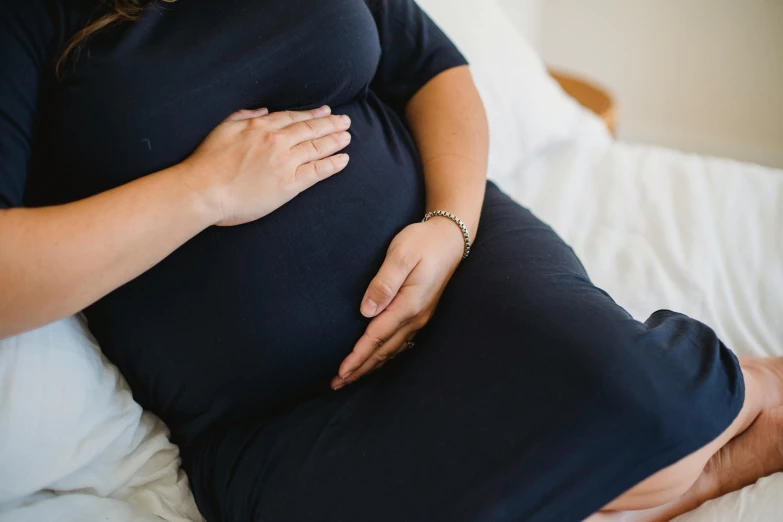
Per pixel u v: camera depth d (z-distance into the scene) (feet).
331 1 2.40
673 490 2.10
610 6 7.17
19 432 1.96
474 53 4.26
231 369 2.28
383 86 3.00
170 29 2.24
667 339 2.10
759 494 2.28
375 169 2.48
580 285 2.32
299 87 2.40
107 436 2.20
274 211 2.25
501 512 1.86
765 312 3.22
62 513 2.07
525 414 1.97
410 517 1.93
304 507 2.06
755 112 7.00
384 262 2.35
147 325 2.27
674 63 7.15
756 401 2.51
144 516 2.20
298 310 2.26
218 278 2.20
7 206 1.89
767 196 3.81
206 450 2.43
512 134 4.28
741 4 6.55
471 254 2.58
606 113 5.81
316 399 2.43
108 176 2.10
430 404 2.15
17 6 2.05
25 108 2.03
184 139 2.15
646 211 3.81
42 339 2.09
